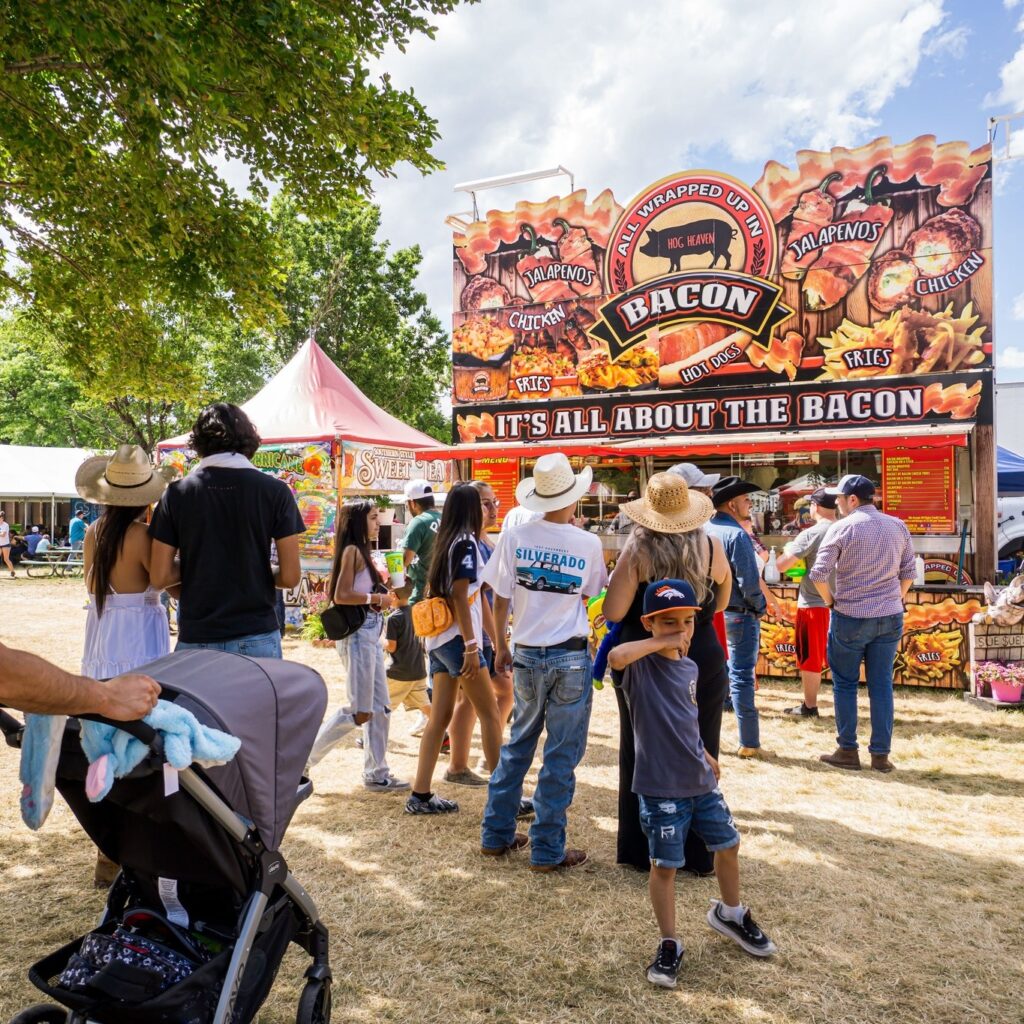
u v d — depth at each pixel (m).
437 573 4.45
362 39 5.53
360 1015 2.75
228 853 2.12
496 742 4.70
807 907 3.52
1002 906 3.54
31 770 1.77
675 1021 2.73
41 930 3.28
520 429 11.32
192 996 1.92
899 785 5.16
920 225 9.16
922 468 9.06
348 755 5.87
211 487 3.50
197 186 6.45
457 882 3.77
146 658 3.62
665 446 9.38
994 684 7.09
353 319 31.69
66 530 30.41
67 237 7.40
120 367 8.33
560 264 11.04
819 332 9.66
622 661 3.09
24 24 4.57
